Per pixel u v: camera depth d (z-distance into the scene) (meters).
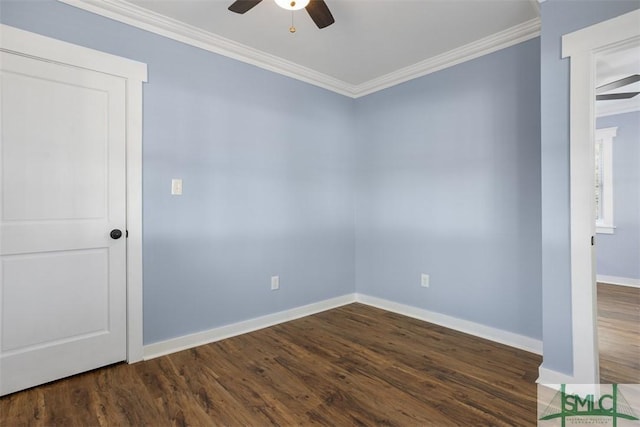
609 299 3.83
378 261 3.62
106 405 1.83
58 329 2.07
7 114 1.91
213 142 2.73
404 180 3.37
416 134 3.27
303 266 3.37
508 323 2.66
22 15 1.95
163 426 1.66
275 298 3.15
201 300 2.67
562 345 1.97
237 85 2.87
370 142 3.69
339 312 3.47
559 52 1.96
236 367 2.27
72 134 2.11
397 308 3.45
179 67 2.55
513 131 2.62
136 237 2.34
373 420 1.72
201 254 2.67
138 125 2.35
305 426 1.67
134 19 2.33
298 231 3.33
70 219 2.11
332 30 2.58
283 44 2.80
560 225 1.97
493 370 2.23
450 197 3.01
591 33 1.84
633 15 1.71
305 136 3.38
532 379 2.11
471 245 2.88
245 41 2.75
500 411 1.78
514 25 2.52
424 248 3.21
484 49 2.76
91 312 2.19
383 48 2.87
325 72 3.36
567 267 1.94
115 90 2.26
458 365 2.30
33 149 1.99
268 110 3.09
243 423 1.69
